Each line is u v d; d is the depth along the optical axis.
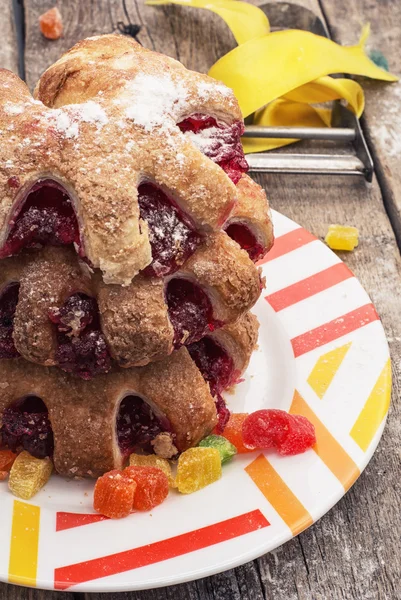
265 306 0.69
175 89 0.57
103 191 0.54
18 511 0.57
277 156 0.80
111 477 0.57
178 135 0.56
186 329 0.57
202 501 0.58
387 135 0.85
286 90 0.80
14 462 0.59
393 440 0.65
